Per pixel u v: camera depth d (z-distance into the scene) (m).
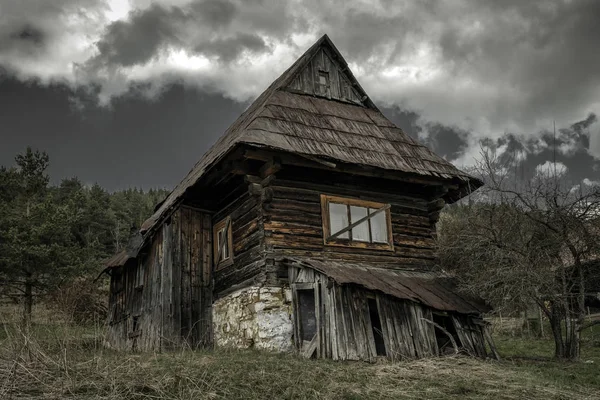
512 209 13.21
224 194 14.62
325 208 13.22
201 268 14.52
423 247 14.39
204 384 7.57
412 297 11.10
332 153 12.73
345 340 10.70
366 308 11.24
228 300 13.30
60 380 7.29
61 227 23.75
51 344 8.66
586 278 13.39
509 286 12.09
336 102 15.94
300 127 13.41
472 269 13.09
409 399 7.79
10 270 22.11
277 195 12.77
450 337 11.73
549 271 12.43
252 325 11.94
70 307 14.90
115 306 18.27
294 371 8.76
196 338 13.77
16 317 8.97
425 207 14.90
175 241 14.28
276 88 14.96
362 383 8.41
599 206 12.39
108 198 64.44
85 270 23.88
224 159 12.29
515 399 8.08
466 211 14.55
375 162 13.23
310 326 11.95
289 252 12.46
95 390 7.18
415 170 13.72
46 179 26.08
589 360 12.84
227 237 14.01
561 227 12.65
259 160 12.23
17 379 7.31
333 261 12.56
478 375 9.43
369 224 13.83
